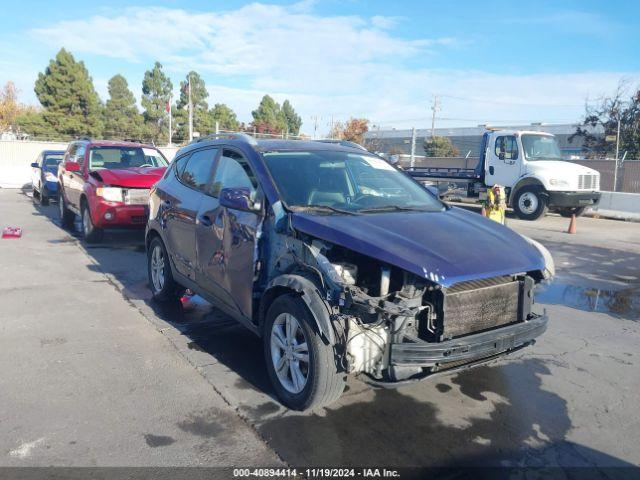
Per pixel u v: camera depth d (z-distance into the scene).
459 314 3.56
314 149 5.10
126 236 11.20
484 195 18.66
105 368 4.48
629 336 5.80
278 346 3.97
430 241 3.75
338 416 3.80
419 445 3.46
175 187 5.87
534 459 3.36
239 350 4.96
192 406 3.87
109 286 7.11
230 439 3.45
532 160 17.42
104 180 9.57
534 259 3.96
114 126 48.44
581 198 16.91
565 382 4.52
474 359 3.68
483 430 3.68
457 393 4.24
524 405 4.08
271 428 3.60
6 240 10.28
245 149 4.83
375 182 5.01
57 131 43.94
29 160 29.08
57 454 3.23
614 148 31.72
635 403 4.17
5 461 3.15
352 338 3.49
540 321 3.95
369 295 3.61
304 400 3.68
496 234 4.23
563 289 7.94
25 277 7.44
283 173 4.48
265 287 4.16
